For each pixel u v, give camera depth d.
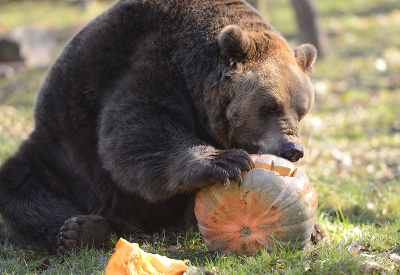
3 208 10.33
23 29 36.78
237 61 9.12
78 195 10.62
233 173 7.83
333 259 7.88
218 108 9.33
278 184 7.80
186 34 9.62
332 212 12.30
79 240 9.23
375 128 23.50
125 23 9.90
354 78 31.94
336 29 41.56
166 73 9.34
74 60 10.27
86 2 50.72
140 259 7.18
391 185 15.19
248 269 7.65
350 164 18.39
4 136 20.44
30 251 9.96
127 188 9.17
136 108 9.03
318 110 26.55
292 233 7.96
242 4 10.34
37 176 10.62
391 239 9.10
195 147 8.53
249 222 8.01
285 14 45.47
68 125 10.27
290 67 9.18
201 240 9.51
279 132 8.77
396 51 37.06
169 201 10.01
